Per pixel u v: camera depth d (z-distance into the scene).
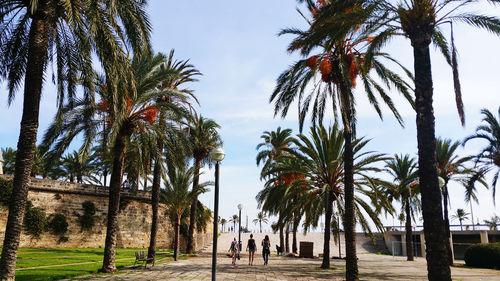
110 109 15.17
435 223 9.31
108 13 10.34
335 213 20.55
